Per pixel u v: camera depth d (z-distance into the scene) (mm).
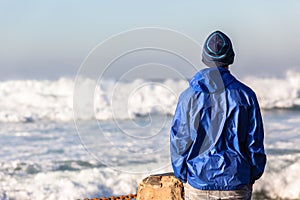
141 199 7914
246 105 5141
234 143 5164
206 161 5129
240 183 5148
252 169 5262
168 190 7734
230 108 5117
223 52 5312
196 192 5246
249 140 5195
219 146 5148
